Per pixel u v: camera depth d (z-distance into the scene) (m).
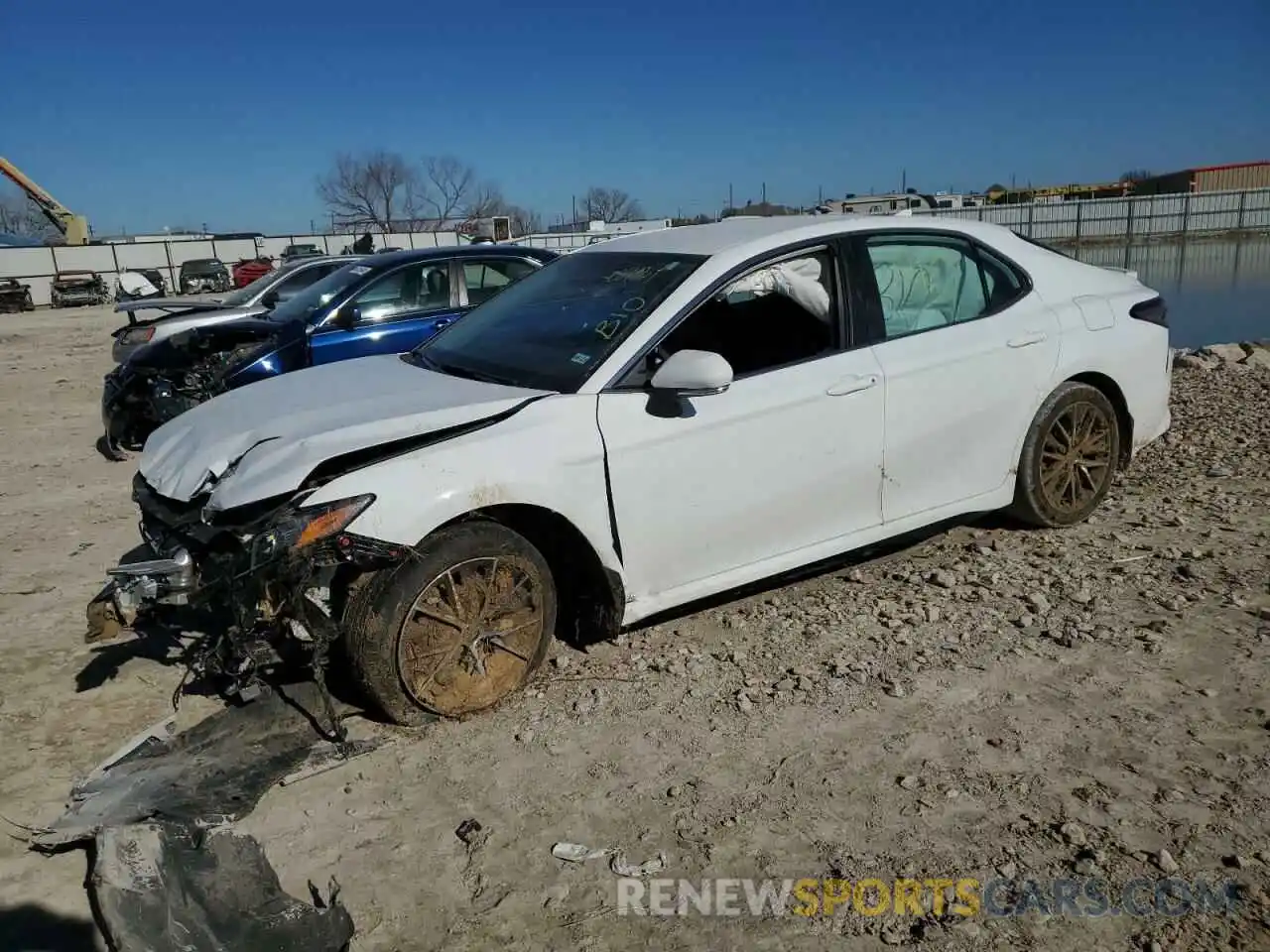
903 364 4.41
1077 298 5.12
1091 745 3.29
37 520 6.60
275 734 3.57
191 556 3.51
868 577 4.77
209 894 2.76
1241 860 2.73
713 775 3.24
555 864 2.87
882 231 4.56
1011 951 2.47
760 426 4.04
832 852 2.86
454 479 3.46
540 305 4.53
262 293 10.77
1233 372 9.59
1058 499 5.12
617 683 3.85
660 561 3.93
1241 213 32.12
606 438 3.74
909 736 3.40
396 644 3.44
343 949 2.57
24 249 42.84
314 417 3.76
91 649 4.42
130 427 8.34
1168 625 4.09
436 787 3.25
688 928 2.60
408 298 8.09
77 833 3.03
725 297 4.14
